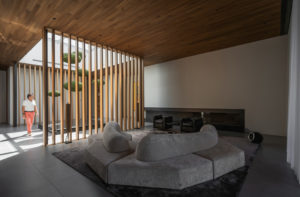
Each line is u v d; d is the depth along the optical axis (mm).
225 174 2242
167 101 7617
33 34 4477
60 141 4348
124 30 4324
